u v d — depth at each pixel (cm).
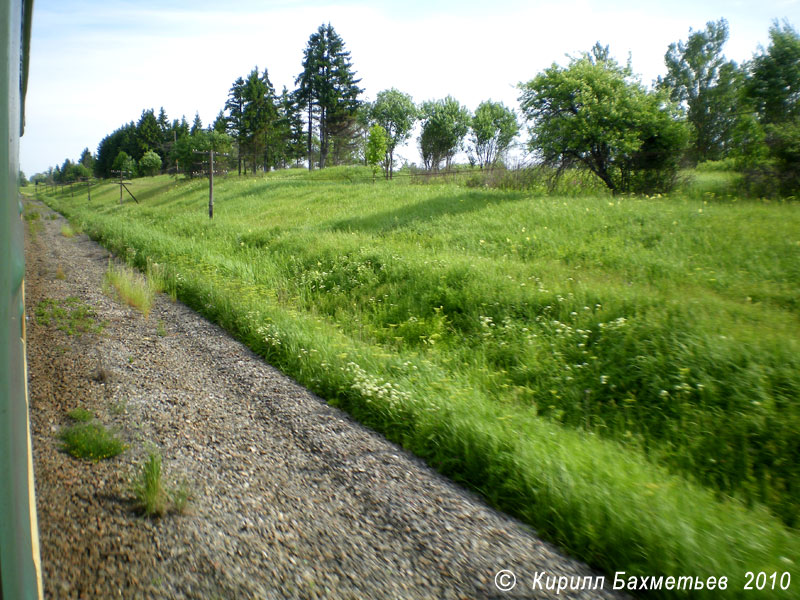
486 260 1127
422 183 3306
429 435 466
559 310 820
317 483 389
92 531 300
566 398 620
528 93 2086
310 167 7175
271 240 1683
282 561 291
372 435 489
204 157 6869
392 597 267
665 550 296
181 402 532
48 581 253
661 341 654
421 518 347
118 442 418
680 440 521
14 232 132
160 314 941
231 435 464
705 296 793
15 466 124
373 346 758
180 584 263
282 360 693
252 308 891
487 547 318
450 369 706
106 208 4719
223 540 306
